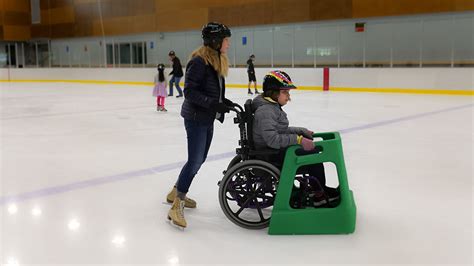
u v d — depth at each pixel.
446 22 16.55
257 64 21.61
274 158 3.39
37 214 3.85
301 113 10.81
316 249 3.06
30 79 27.69
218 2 22.45
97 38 27.41
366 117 9.98
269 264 2.86
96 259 2.97
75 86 22.84
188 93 3.22
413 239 3.21
